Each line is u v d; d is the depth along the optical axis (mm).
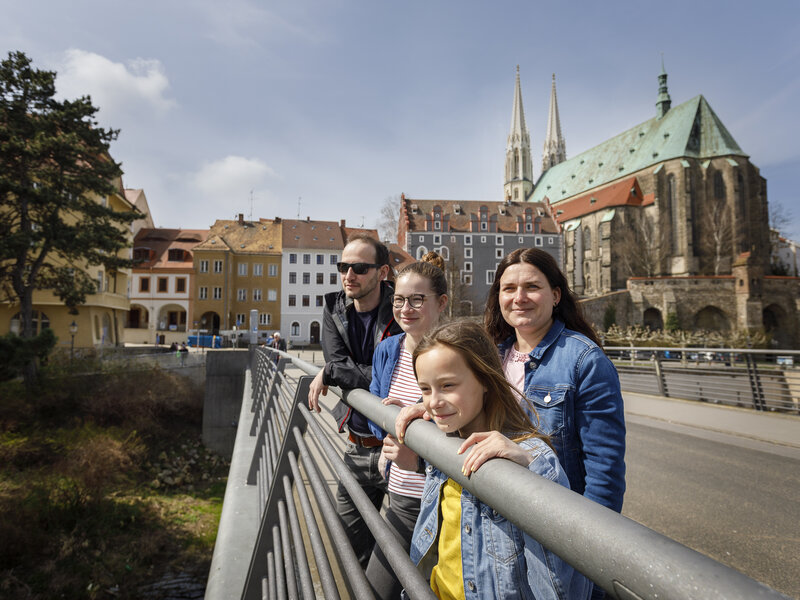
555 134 107125
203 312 57469
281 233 62812
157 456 24562
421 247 78188
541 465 1275
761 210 69375
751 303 56031
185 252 59156
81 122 23031
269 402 5020
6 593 12773
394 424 1576
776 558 3834
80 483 17672
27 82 21688
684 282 58438
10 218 23078
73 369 26203
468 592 1262
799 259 77625
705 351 11039
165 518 17672
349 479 1616
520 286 2129
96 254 24031
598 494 1805
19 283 22828
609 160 84812
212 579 3084
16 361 17141
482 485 951
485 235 79562
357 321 3008
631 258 71312
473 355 1389
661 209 70875
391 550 1162
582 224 78562
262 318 60188
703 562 504
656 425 9102
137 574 14172
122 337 43094
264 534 2754
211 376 27297
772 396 9773
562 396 1925
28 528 15031
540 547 1131
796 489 5402
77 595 13008
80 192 23359
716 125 71188
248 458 5703
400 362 2463
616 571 581
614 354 20031
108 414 25047
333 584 1600
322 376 2641
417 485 2174
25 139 21453
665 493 5336
